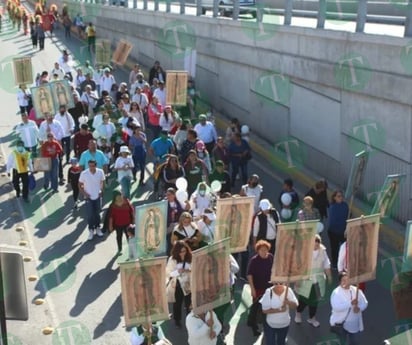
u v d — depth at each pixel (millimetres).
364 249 9227
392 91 13430
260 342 10156
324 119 16234
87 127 16625
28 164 16062
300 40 16844
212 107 23344
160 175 14672
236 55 20844
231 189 16172
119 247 13195
